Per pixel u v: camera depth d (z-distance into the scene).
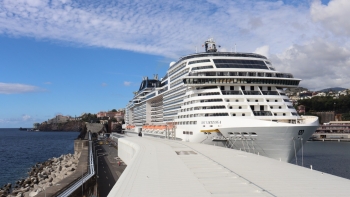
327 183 26.20
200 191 24.12
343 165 92.00
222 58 70.75
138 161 39.69
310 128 55.47
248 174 30.28
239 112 61.94
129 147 78.88
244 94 64.44
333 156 116.56
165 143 66.50
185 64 78.75
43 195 45.47
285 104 63.97
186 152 48.62
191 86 67.81
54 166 112.56
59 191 48.25
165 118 97.50
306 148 155.75
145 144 65.38
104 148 136.00
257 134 55.44
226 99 63.59
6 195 78.69
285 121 62.41
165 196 22.86
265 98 64.06
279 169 33.06
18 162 144.88
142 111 140.00
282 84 66.75
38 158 161.38
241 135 57.62
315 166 90.19
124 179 28.92
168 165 36.34
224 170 32.91
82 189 53.62
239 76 64.56
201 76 65.06
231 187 25.31
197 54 78.06
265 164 36.44
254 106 63.97
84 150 117.31
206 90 67.06
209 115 63.69
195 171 32.62
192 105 69.00
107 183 66.69
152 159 41.22
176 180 28.19
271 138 54.62
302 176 29.23
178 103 81.38
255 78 64.69
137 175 30.55
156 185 26.34
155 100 122.62
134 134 153.62
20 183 92.19
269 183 26.30
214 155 44.62
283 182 26.66
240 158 41.47
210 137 63.19
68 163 105.12
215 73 66.00
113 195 23.38
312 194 22.59
